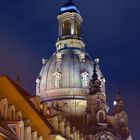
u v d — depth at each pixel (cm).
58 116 9100
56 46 19912
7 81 6794
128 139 16775
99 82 17100
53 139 7344
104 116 16412
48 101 17925
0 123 5138
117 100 17625
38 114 7269
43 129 7181
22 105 6875
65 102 17688
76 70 18450
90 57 19525
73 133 10544
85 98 17725
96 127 15988
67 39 19650
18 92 6831
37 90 19025
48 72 18800
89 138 15662
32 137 6069
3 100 5697
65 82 18162
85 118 16600
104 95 17962
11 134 5153
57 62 18800
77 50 19212
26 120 6044
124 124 17162
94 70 17500
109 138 15825
